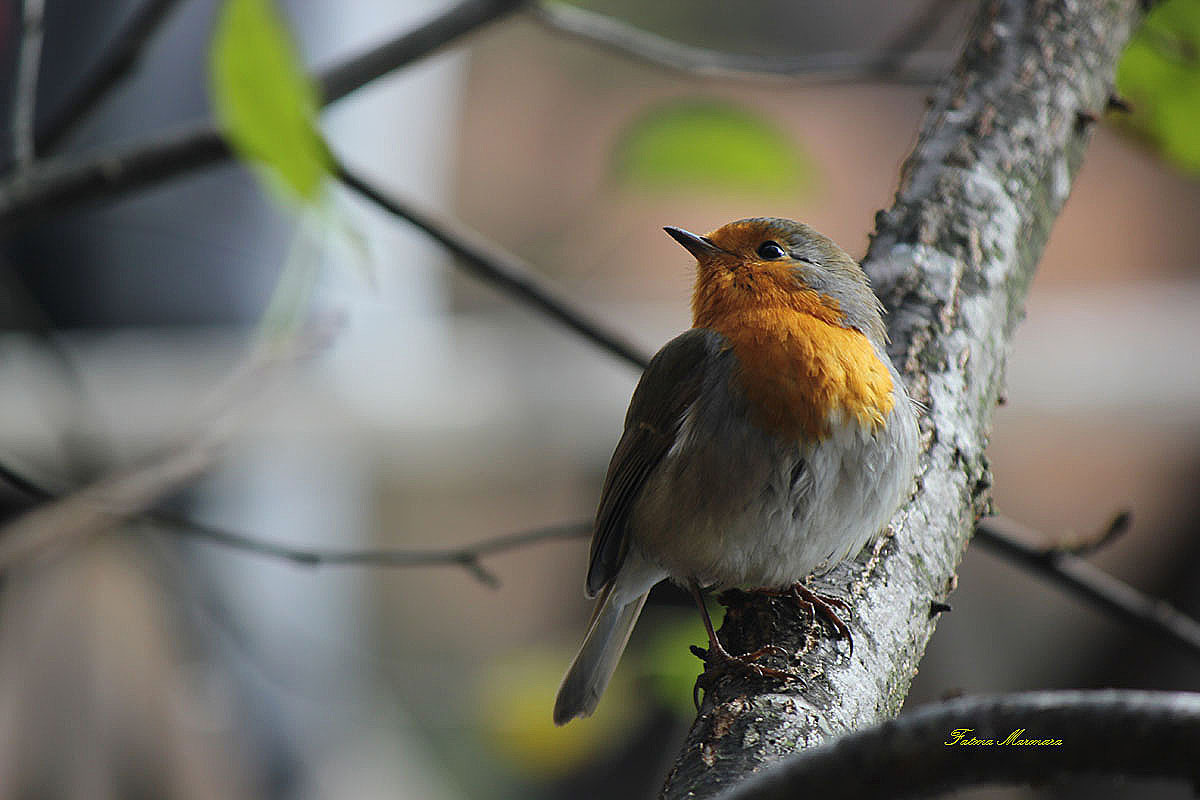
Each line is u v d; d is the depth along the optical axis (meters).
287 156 3.52
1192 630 7.32
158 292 11.00
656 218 14.91
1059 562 7.39
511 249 15.69
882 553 5.37
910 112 18.08
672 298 14.66
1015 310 6.12
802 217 16.08
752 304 6.10
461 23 7.61
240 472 10.87
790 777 2.66
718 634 5.12
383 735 11.33
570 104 17.41
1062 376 14.76
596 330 7.32
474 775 11.51
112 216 10.86
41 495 6.84
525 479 14.35
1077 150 6.47
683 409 6.17
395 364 12.75
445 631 14.51
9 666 9.98
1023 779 2.52
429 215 7.27
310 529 11.66
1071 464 14.61
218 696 10.59
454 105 16.77
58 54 10.55
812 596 5.07
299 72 3.40
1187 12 7.14
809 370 5.64
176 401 10.79
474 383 13.71
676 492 5.96
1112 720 2.47
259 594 10.88
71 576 10.03
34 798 9.92
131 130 10.41
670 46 7.95
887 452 5.51
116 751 10.27
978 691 13.49
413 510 14.38
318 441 11.65
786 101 17.86
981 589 13.94
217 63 3.41
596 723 8.67
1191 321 15.38
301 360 9.92
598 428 14.05
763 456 5.67
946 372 5.78
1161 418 14.55
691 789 4.03
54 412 9.16
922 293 5.94
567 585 15.12
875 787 2.60
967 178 6.18
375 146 12.02
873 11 18.58
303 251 5.28
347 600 12.51
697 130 7.72
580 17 7.86
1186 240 16.88
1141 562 14.16
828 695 4.59
